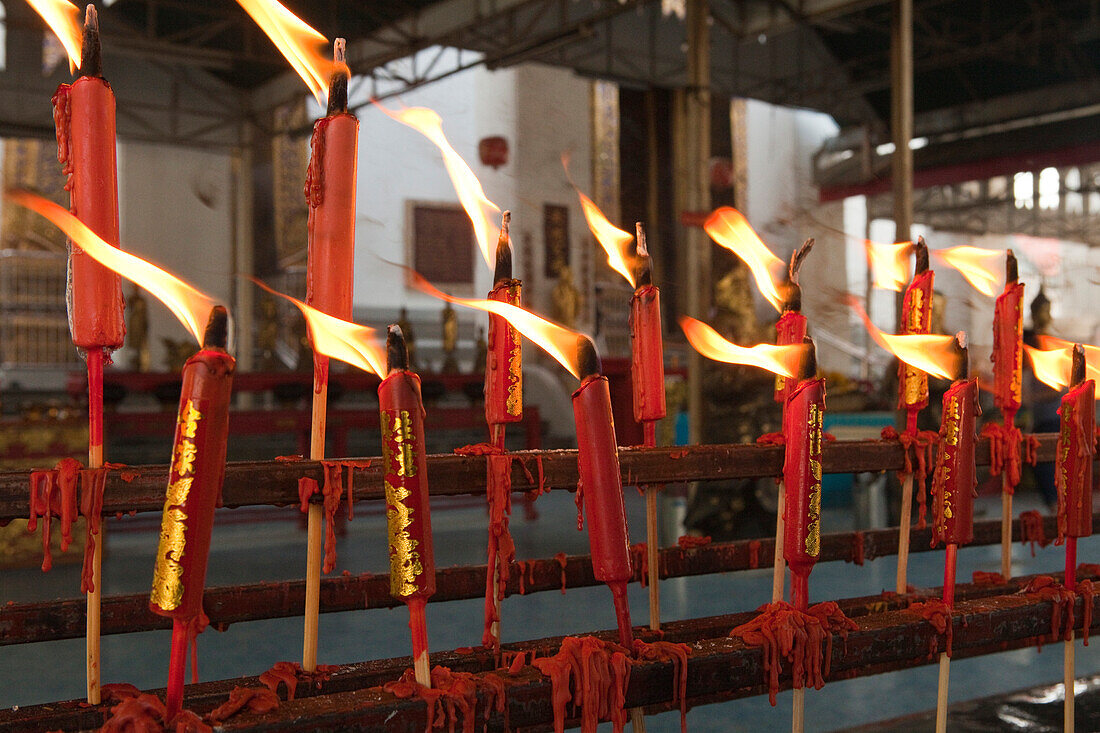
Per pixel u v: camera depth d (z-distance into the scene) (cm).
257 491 82
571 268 1396
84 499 74
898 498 581
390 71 1145
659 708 126
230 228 1323
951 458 105
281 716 69
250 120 1322
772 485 461
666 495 488
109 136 71
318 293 75
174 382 802
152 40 998
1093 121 1263
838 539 153
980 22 1166
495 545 94
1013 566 456
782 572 105
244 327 1316
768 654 90
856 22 1084
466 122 1393
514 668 81
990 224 1561
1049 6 1119
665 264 1358
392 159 1400
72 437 523
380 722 71
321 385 85
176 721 65
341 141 75
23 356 1256
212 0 1041
